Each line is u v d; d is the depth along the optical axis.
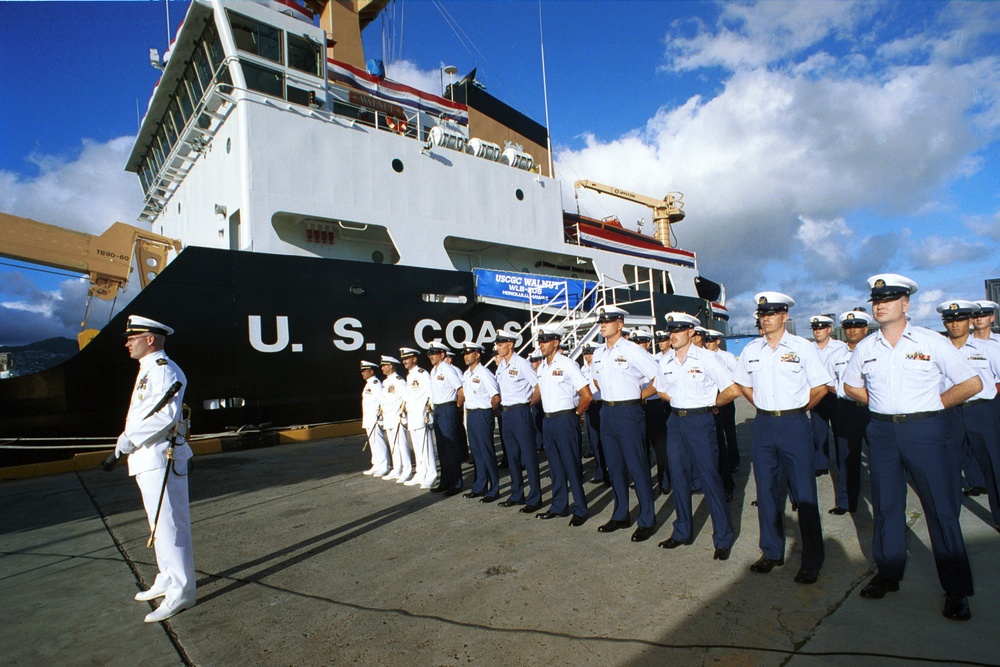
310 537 4.89
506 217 13.50
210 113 10.80
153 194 14.55
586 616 3.07
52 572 4.29
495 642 2.84
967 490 5.33
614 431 4.58
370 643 2.91
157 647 3.00
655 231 21.39
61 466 8.78
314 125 10.80
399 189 11.76
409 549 4.43
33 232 9.48
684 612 3.06
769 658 2.55
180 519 3.50
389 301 11.31
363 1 15.29
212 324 9.56
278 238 10.27
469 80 15.21
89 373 8.90
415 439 6.97
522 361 5.66
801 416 3.56
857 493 4.86
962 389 3.02
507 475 7.54
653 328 14.56
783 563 3.71
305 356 10.41
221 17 10.01
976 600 3.08
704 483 4.02
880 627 2.80
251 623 3.24
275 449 9.79
